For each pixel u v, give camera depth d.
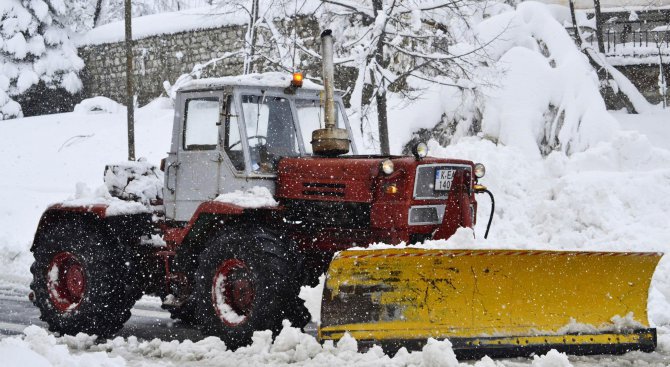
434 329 7.98
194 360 8.33
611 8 31.75
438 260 7.96
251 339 8.52
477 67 19.28
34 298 10.44
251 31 23.05
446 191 8.99
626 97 28.12
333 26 19.11
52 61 38.69
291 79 9.66
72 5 39.56
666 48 29.62
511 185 16.11
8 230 21.91
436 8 18.53
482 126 24.23
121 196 10.79
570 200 14.78
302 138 9.69
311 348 7.91
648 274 8.62
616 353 8.47
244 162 9.14
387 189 8.69
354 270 7.88
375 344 7.86
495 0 29.23
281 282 8.36
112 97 38.88
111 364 7.23
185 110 9.70
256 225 8.91
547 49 26.00
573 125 23.72
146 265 10.20
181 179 9.70
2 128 35.38
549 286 8.32
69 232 10.13
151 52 36.81
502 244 8.16
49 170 30.12
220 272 8.80
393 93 26.02
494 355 8.07
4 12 38.09
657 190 14.96
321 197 9.01
